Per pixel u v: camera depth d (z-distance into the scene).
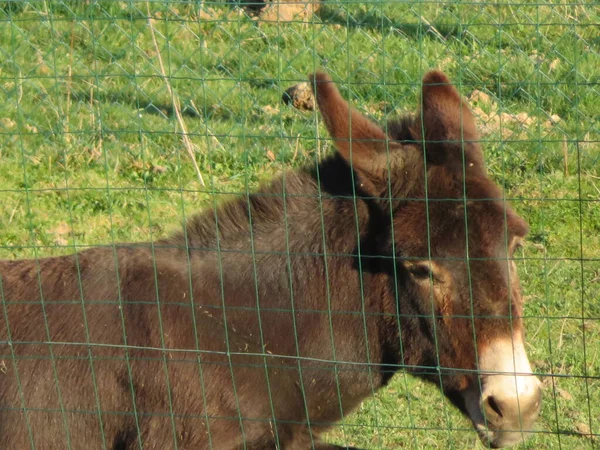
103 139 18.83
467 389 12.04
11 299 12.79
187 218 13.48
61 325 12.56
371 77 24.22
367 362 12.55
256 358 12.34
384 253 11.86
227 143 24.86
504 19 22.83
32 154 24.73
